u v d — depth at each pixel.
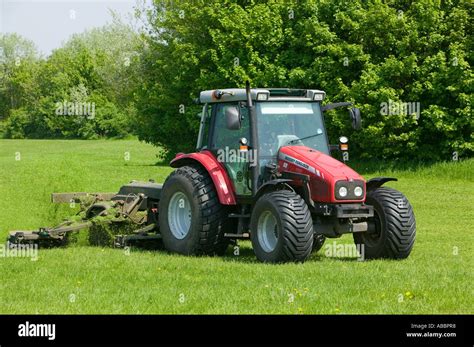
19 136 116.19
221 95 17.20
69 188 21.42
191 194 16.92
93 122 103.69
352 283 13.12
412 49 41.47
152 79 52.47
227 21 44.38
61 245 18.23
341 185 15.50
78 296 12.19
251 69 42.84
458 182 36.91
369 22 41.75
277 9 44.34
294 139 16.73
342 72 41.84
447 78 39.31
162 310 11.35
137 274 14.05
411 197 31.80
